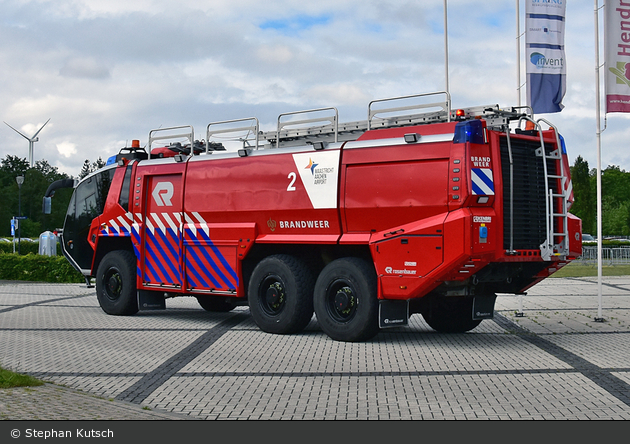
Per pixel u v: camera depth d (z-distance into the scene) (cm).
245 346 980
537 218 996
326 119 1112
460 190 902
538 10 1306
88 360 868
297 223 1074
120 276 1351
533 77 1308
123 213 1349
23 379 694
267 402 646
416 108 1036
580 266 2984
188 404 639
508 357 884
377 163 989
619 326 1178
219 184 1182
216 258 1184
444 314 1117
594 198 8144
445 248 909
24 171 12188
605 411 609
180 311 1469
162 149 1366
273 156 1111
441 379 749
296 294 1066
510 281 1026
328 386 715
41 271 2459
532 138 994
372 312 981
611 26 1236
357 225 1008
